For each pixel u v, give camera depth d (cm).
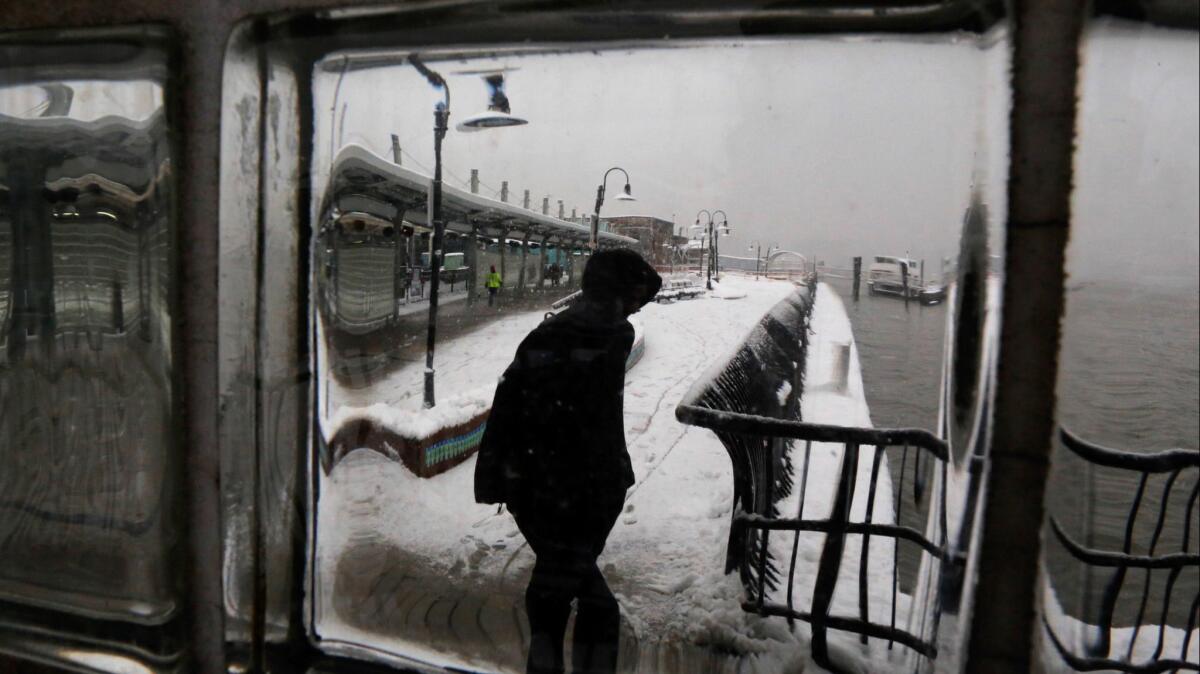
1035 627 107
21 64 158
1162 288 103
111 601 162
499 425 213
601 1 123
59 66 155
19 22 152
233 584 154
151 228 151
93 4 145
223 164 142
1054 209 100
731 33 129
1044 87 99
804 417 271
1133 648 147
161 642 158
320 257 165
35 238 163
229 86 141
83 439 163
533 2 126
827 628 224
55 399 165
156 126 148
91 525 163
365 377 196
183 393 149
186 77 142
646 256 237
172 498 154
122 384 157
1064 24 98
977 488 111
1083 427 107
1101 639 119
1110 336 104
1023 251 102
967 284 120
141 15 143
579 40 138
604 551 303
